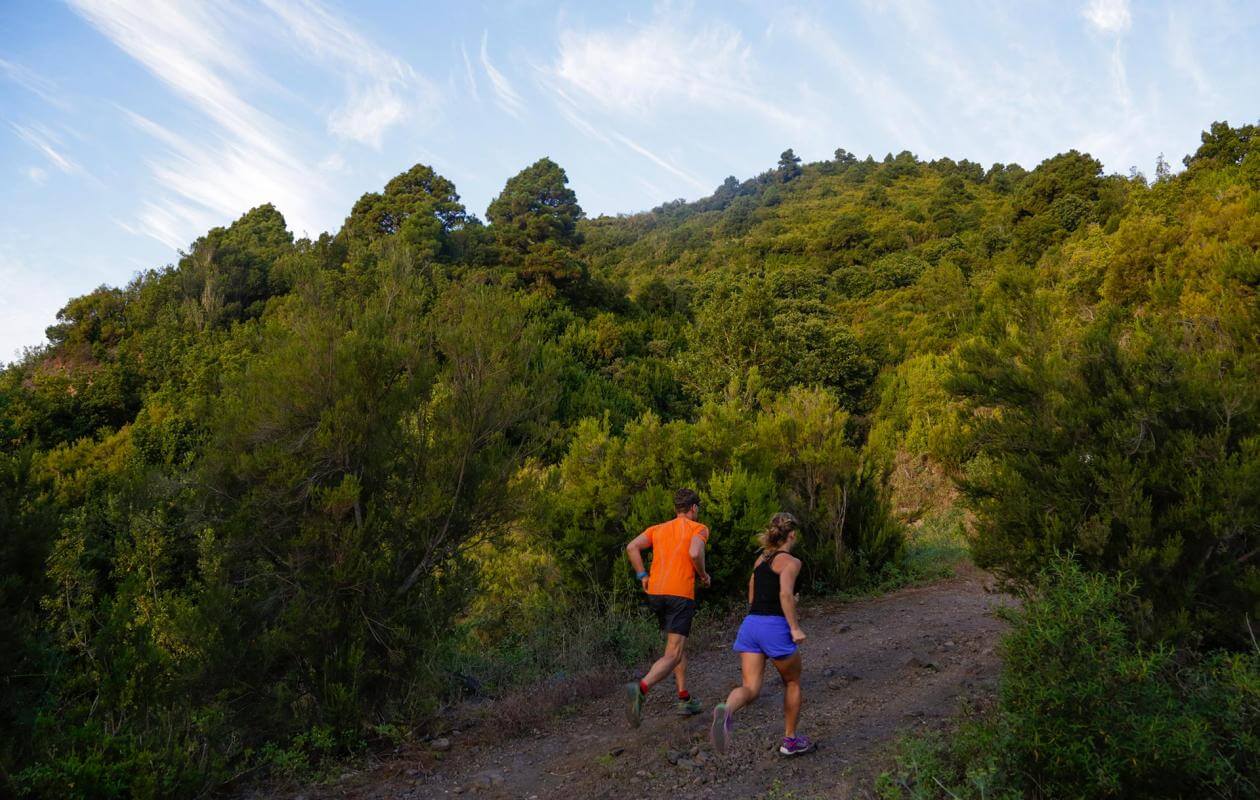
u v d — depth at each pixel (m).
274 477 5.59
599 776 4.83
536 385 7.15
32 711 4.48
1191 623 4.57
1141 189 40.53
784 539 4.78
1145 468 5.03
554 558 9.48
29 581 4.69
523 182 68.06
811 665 7.06
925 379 27.92
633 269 122.69
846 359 33.38
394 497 6.37
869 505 11.38
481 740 5.82
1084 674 3.43
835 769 4.45
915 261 72.00
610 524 9.64
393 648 5.93
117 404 39.62
